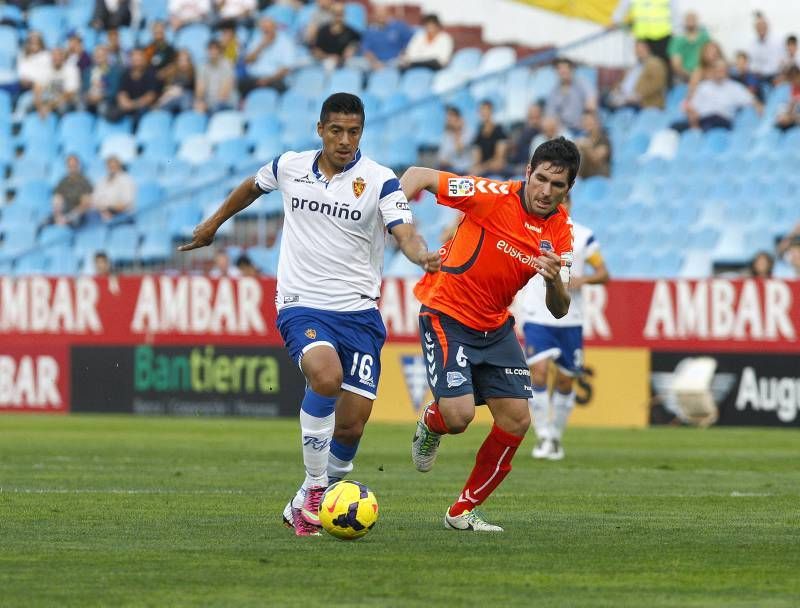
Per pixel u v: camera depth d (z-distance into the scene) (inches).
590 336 2566.4
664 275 3070.9
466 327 1040.8
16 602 725.3
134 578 805.9
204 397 2765.7
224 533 1024.2
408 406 2650.1
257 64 3796.8
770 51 3346.5
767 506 1259.2
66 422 2615.7
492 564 869.8
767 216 3110.2
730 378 2482.8
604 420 2561.5
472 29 3912.4
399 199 995.3
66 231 3479.3
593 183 3262.8
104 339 2839.6
